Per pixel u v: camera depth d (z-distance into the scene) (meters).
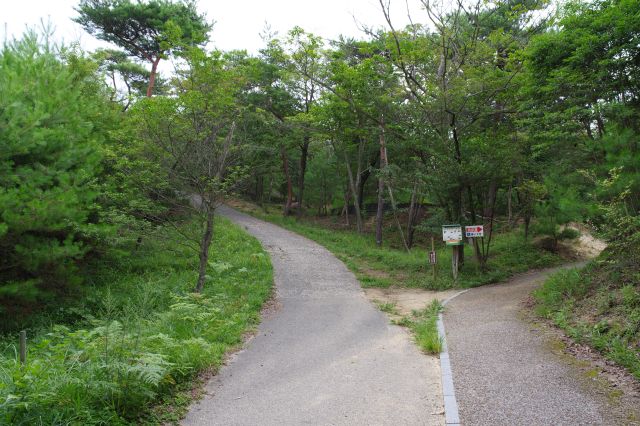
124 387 5.16
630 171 9.21
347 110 20.17
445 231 15.55
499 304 11.52
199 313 9.55
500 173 15.78
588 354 7.04
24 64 9.95
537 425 4.82
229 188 12.48
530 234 23.53
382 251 21.45
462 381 6.24
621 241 8.95
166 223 13.55
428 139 16.69
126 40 23.19
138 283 13.29
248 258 17.33
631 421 4.77
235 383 6.52
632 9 9.25
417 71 18.16
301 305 12.44
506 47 17.17
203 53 11.41
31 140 8.82
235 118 12.59
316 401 5.84
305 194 37.78
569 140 14.56
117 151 12.08
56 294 11.09
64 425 4.42
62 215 9.62
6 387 4.45
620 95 10.65
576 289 10.16
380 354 7.88
